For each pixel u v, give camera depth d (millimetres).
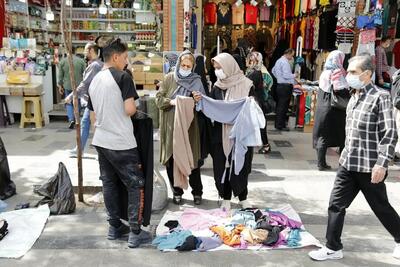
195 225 6012
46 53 14445
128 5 18422
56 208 6426
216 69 6344
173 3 13656
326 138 8664
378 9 10539
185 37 13641
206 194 7418
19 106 13188
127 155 5184
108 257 5195
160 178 6777
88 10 18219
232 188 6461
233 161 6340
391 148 4570
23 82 12750
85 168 8547
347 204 5039
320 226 6145
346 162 4848
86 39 18328
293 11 16594
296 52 15125
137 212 5332
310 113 12648
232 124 6293
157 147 10359
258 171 8758
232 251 5352
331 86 8281
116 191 5504
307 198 7258
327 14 12703
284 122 12953
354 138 4785
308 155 10078
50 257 5184
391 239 5758
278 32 18938
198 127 6559
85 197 7098
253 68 9750
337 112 8461
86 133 9164
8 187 7152
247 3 18250
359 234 5891
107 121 5121
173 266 4996
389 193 7598
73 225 6082
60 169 6691
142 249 5398
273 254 5289
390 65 12625
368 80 4738
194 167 6516
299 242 5516
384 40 12172
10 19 14695
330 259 5145
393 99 7969
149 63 14055
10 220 6035
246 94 6344
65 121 13984
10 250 5270
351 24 11688
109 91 5051
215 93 6484
